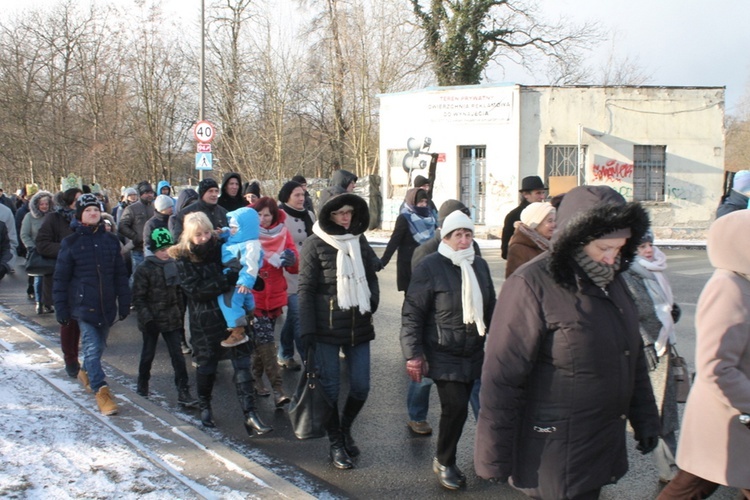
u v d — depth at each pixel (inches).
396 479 185.9
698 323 122.9
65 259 234.1
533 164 920.3
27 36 1360.7
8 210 386.3
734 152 1708.9
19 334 328.5
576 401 112.8
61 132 1352.1
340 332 193.2
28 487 162.1
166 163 1354.6
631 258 118.6
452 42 1259.8
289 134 1272.1
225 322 217.3
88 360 229.8
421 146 773.3
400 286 302.8
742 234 118.9
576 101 918.4
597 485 115.3
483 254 719.7
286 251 255.0
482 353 180.1
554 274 113.2
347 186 307.0
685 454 128.0
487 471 116.1
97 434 201.3
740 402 117.6
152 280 246.2
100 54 1339.8
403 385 271.3
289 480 185.3
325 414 187.9
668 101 928.9
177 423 217.0
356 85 1183.6
